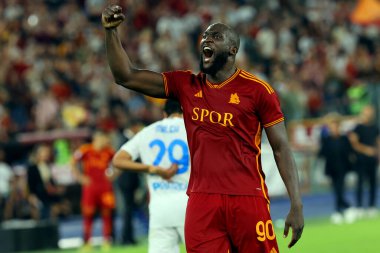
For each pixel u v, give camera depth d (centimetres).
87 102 6444
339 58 8012
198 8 8369
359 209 5450
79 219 5450
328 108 7144
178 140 2405
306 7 8981
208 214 1806
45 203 4872
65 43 7350
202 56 1811
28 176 4825
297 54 8244
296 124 6438
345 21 8931
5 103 6122
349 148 5338
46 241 4472
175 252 2386
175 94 1855
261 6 8681
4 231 4369
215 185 1806
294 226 1792
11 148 5325
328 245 4019
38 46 7156
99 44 7438
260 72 6788
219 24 1817
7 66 6700
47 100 6206
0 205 4834
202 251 1805
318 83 7656
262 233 1806
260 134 1836
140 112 5978
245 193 1800
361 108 6750
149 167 2388
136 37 7688
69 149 5419
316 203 6153
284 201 6112
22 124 6225
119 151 2445
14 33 7275
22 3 7669
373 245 3988
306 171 6519
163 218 2372
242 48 7438
